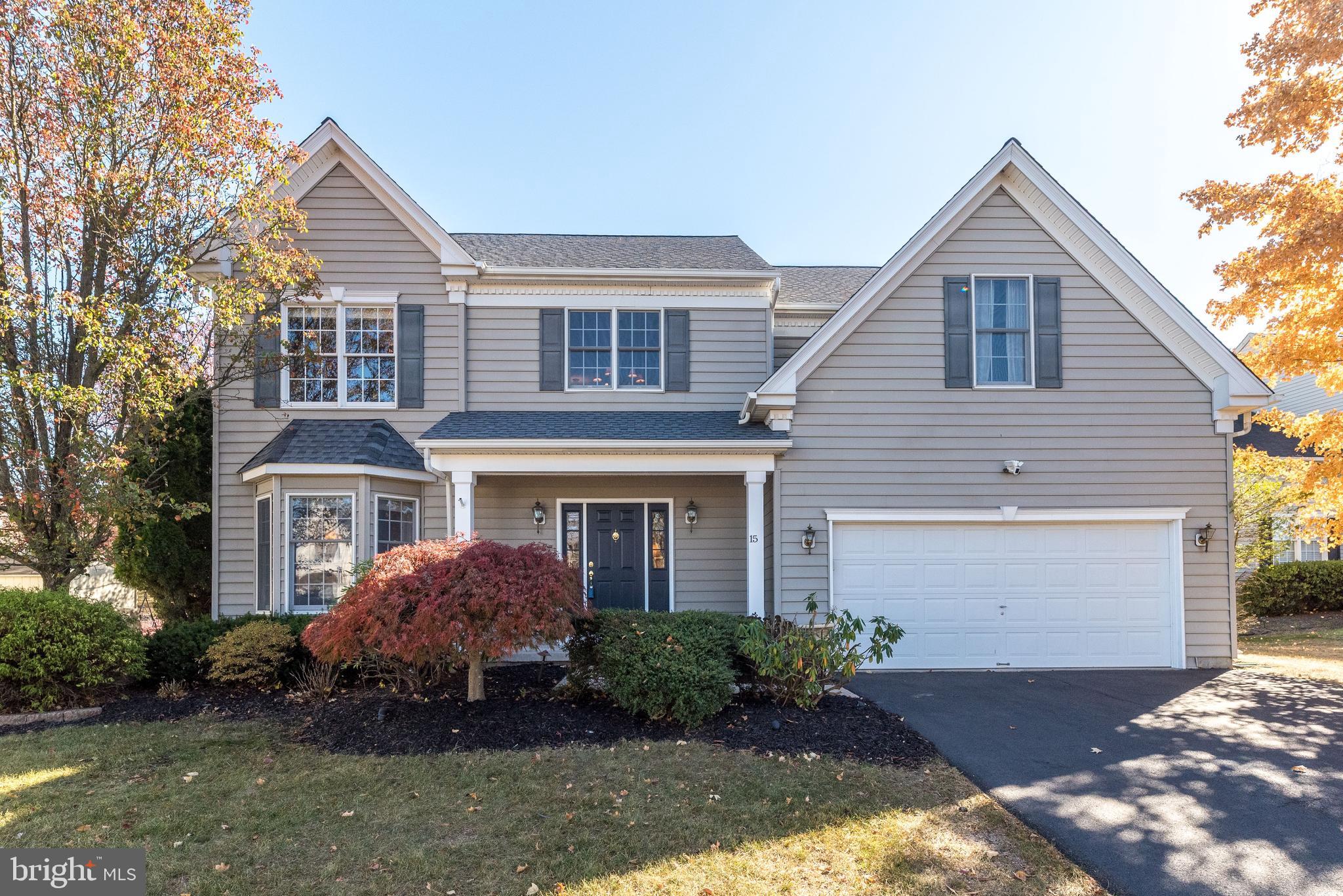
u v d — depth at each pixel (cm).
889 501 1007
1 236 917
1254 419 1212
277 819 491
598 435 1001
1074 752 631
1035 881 412
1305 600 1631
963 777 575
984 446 1016
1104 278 1030
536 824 482
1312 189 1033
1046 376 1020
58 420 941
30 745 651
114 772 582
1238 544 1423
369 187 1114
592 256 1264
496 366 1145
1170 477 1012
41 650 751
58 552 954
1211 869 427
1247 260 1089
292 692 825
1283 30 1033
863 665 991
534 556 733
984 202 1042
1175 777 571
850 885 406
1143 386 1020
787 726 682
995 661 1002
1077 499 1010
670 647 701
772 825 482
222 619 927
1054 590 1010
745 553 1168
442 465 984
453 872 420
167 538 1086
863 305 1015
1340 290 1048
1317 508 1239
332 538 985
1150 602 1009
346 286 1104
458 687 814
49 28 894
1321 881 414
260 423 1080
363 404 1100
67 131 922
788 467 1011
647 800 521
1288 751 634
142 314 936
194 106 951
